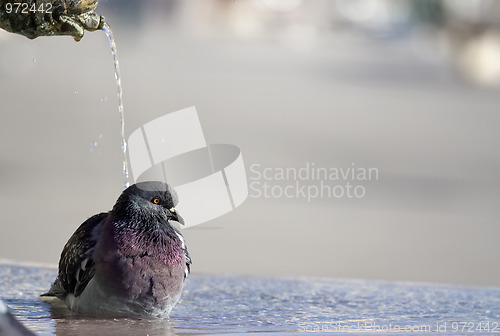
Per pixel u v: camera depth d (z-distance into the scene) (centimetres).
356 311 682
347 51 4762
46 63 3041
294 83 3216
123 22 3572
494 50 3400
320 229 1329
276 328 596
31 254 1034
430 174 1794
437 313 682
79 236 611
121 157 1767
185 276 621
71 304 629
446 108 2870
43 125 2055
